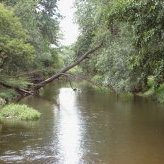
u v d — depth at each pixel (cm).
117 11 2069
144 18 1938
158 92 3809
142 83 4241
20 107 2673
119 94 4453
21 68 4116
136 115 2728
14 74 4081
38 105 3391
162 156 1638
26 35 3975
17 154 1658
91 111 2978
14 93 3891
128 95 4316
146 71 2191
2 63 3778
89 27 3872
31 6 4419
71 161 1562
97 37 3759
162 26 1881
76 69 5553
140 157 1622
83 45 4125
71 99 3981
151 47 2016
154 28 1894
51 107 3250
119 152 1703
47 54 5316
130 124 2367
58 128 2242
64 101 3769
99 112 2912
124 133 2098
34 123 2402
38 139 1947
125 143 1869
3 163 1522
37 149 1747
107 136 2025
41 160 1572
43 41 4944
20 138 1964
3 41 3538
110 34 3609
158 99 3628
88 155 1655
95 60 4281
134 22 2036
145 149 1750
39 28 5284
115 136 2023
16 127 2259
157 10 1859
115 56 3594
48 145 1823
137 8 1952
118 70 3778
